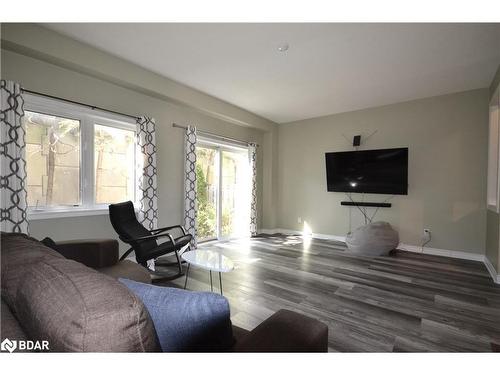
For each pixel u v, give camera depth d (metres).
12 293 0.74
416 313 2.04
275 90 3.68
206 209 4.50
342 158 4.60
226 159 4.85
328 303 2.20
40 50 2.24
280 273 2.95
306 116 5.04
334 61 2.81
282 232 5.60
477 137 3.58
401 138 4.16
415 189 4.04
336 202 4.85
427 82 3.37
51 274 0.71
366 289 2.50
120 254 3.12
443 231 3.80
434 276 2.89
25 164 2.23
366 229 3.84
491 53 2.60
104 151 3.03
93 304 0.57
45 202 2.56
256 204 5.34
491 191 3.25
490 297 2.35
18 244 1.02
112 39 2.43
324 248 4.17
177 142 3.75
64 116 2.65
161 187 3.56
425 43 2.43
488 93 3.51
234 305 2.15
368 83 3.41
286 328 0.86
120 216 2.62
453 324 1.88
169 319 0.75
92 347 0.53
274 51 2.61
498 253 2.73
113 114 2.96
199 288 2.51
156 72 3.13
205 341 0.76
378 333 1.75
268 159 5.53
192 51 2.63
